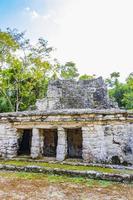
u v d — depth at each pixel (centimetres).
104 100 1421
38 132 1062
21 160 1050
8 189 700
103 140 938
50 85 1506
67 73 3294
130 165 901
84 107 1413
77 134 1213
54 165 937
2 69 2473
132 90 3500
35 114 1041
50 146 1269
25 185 738
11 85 2498
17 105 2388
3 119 1120
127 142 922
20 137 1220
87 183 751
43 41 2662
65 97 1468
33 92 2602
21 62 2522
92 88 1455
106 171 814
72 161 970
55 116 1015
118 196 629
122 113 917
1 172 918
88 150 952
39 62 2583
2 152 1108
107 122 948
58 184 745
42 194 653
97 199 609
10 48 2495
